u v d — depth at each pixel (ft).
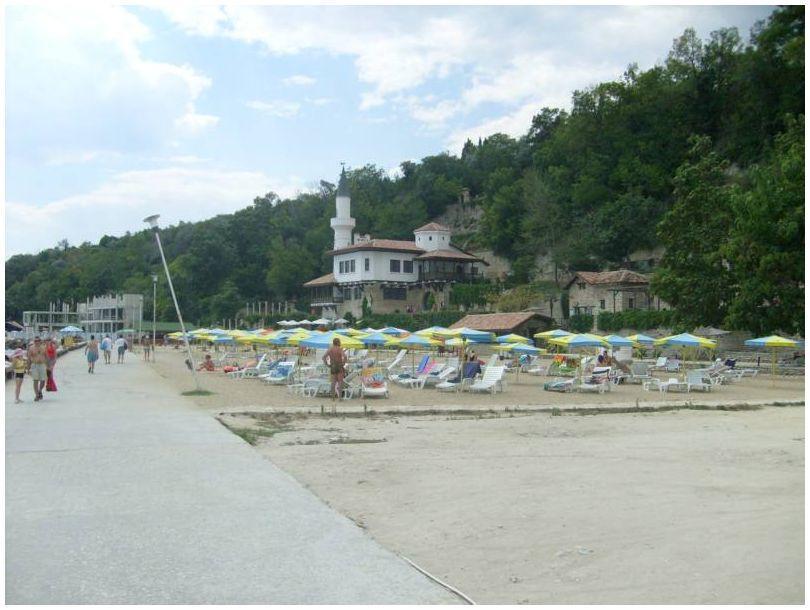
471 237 372.79
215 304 387.34
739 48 283.18
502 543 25.00
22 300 496.23
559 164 323.78
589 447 47.24
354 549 22.71
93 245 613.52
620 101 296.51
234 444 43.34
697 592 19.88
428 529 26.86
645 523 27.37
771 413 71.92
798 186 128.06
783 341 108.58
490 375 90.68
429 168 453.17
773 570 21.65
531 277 293.02
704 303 155.12
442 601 18.56
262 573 20.30
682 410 74.28
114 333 384.06
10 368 99.76
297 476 36.68
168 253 482.69
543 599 19.45
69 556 21.58
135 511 26.96
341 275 328.29
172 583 19.36
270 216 458.91
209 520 25.81
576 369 114.62
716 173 172.35
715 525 26.96
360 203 433.48
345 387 81.15
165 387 94.99
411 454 43.78
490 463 40.70
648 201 266.57
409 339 115.34
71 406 66.49
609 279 229.04
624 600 19.33
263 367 120.06
